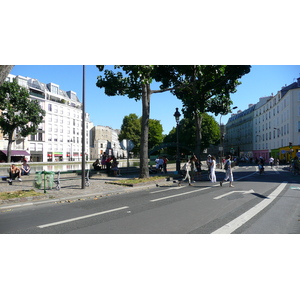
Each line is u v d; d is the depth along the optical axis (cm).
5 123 3750
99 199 945
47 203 864
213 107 2539
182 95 2386
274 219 625
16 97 3725
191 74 2053
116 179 1579
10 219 646
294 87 4956
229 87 2217
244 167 3622
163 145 2545
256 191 1103
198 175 1744
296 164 2122
